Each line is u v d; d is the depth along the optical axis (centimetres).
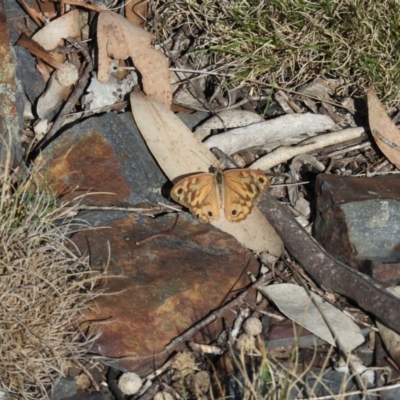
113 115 81
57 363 69
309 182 82
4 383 68
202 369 70
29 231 71
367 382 69
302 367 70
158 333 71
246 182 76
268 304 74
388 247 76
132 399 69
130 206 78
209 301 73
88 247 75
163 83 83
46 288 70
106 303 72
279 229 77
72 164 78
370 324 73
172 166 79
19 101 81
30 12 84
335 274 74
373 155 83
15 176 77
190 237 77
